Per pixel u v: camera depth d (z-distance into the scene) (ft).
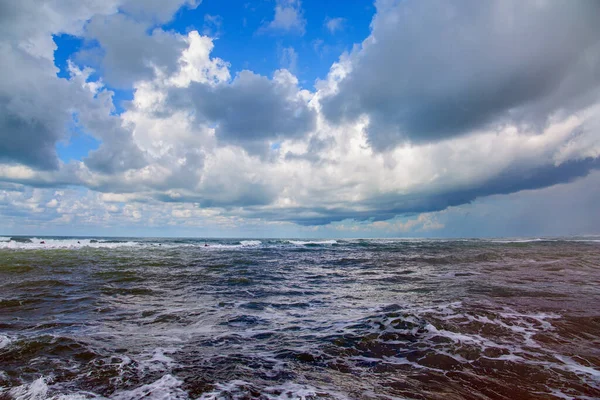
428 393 12.84
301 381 13.76
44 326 21.21
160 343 18.56
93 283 37.58
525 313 24.49
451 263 63.26
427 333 20.12
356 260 70.79
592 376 14.49
